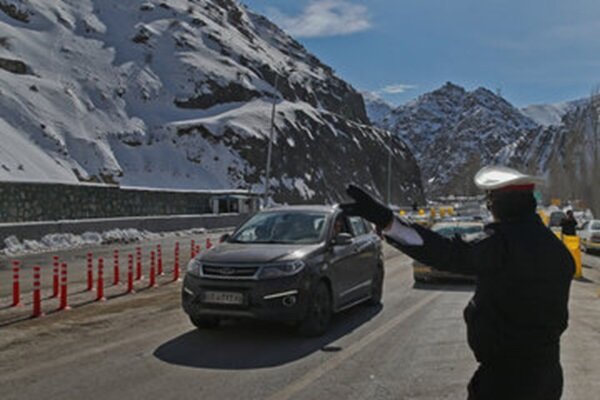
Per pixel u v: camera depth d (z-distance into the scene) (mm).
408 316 10547
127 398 5988
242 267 8398
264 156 76188
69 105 67375
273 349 8031
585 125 93312
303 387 6410
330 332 9164
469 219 26188
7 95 60875
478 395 2852
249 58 101500
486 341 2797
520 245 2754
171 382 6535
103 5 99125
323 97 115188
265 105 88812
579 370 7289
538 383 2723
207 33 101438
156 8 103375
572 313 11289
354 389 6359
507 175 2938
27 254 22094
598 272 19391
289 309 8312
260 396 6098
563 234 23453
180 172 68438
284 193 75375
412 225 2707
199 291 8516
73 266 18297
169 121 76625
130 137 69688
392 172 107625
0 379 6605
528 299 2732
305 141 85000
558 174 100312
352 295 10242
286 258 8547
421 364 7352
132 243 28297
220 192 49000
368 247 11117
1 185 27797
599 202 67125
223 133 74688
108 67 82062
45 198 30719
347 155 93500
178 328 9312
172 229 34594
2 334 8844
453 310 11172
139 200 39438
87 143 62219
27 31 81625
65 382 6500
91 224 27391
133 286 14008
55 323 9672
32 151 53562
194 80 85875
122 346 8148
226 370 7023
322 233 9570
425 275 15148
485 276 2799
